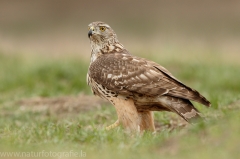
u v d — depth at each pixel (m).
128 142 12.20
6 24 48.94
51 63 24.95
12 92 21.86
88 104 18.73
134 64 14.19
